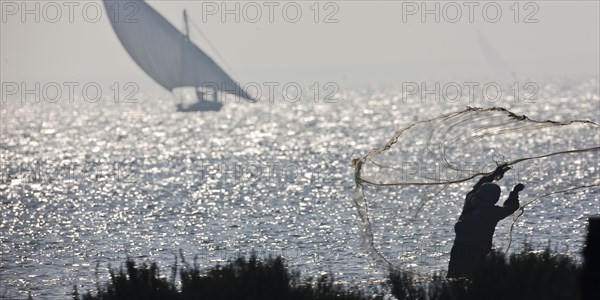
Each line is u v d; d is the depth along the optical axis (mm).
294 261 103875
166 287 56938
